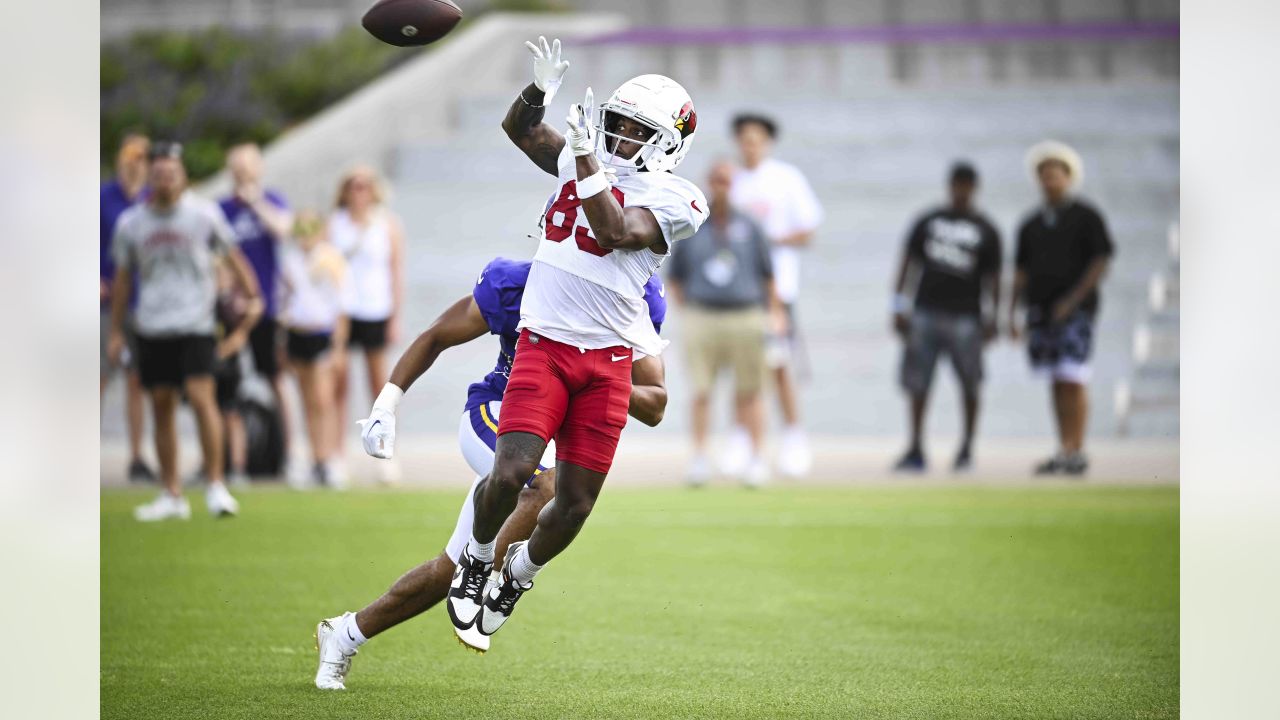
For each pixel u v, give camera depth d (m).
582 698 19.14
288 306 41.22
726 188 41.16
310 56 71.31
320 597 26.14
